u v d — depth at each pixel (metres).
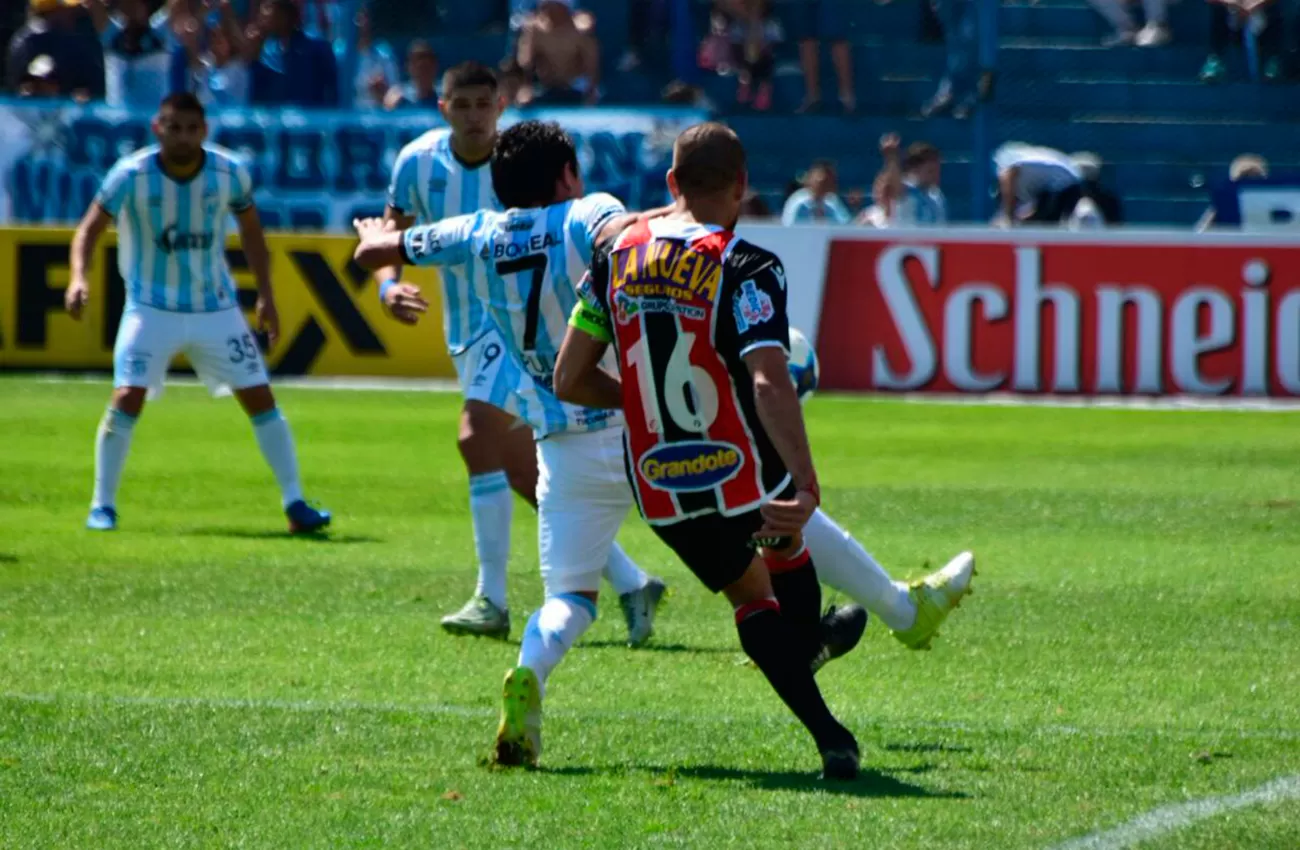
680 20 76.31
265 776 16.67
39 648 22.75
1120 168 77.69
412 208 27.25
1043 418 53.53
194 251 33.25
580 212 19.88
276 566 29.39
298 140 65.75
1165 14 81.50
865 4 79.81
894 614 20.41
